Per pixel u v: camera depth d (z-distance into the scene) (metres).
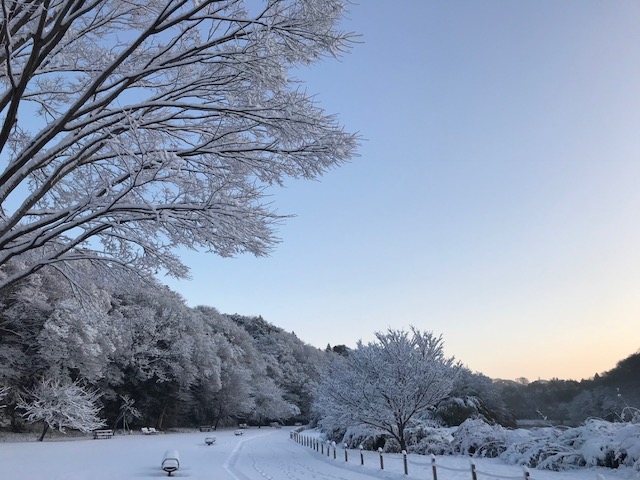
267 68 7.78
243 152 8.79
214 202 8.19
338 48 7.88
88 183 9.10
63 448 25.80
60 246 9.82
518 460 16.31
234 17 7.46
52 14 7.79
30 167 7.55
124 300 53.16
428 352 22.08
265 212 8.61
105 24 8.95
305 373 100.75
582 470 14.01
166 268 9.16
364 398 21.55
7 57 6.59
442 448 21.69
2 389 31.44
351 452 24.36
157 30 7.18
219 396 67.31
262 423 82.88
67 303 35.41
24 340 36.28
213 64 8.60
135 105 7.98
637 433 13.27
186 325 60.12
